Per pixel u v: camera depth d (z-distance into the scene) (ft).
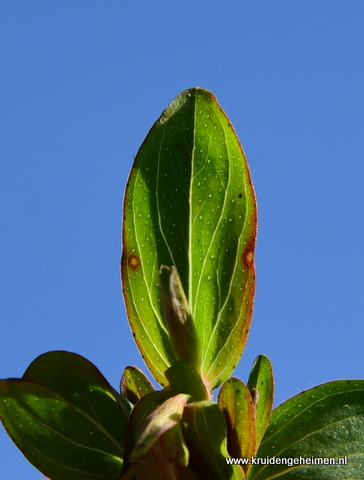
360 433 0.40
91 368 0.41
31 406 0.40
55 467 0.40
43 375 0.40
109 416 0.40
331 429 0.40
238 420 0.39
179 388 0.39
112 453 0.40
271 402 0.41
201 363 0.41
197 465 0.39
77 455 0.40
